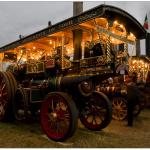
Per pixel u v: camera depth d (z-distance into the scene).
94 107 5.58
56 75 5.82
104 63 4.97
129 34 6.05
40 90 5.68
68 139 4.67
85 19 5.00
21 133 5.08
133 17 5.68
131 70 7.21
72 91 5.48
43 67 6.00
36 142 4.39
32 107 5.78
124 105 7.07
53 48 7.16
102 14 4.68
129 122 6.29
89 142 4.48
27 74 6.70
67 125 4.43
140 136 5.09
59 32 5.81
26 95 5.45
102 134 5.21
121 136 5.06
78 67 5.43
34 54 7.94
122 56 5.47
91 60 5.20
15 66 7.43
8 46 7.89
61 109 4.53
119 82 7.40
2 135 4.89
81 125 6.19
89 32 6.14
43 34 6.07
